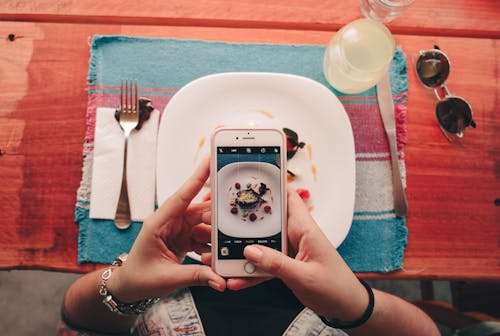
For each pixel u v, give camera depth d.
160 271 0.51
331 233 0.65
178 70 0.72
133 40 0.72
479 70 0.75
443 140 0.73
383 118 0.72
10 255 0.66
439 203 0.71
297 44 0.74
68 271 0.67
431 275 0.69
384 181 0.71
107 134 0.69
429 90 0.74
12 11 0.71
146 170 0.68
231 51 0.73
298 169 0.67
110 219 0.67
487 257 0.70
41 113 0.70
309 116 0.68
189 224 0.59
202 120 0.67
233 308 0.72
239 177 0.52
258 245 0.49
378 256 0.69
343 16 0.74
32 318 1.20
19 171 0.68
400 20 0.75
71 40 0.72
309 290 0.49
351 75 0.64
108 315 0.66
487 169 0.73
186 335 0.70
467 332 0.79
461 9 0.76
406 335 0.61
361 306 0.53
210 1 0.73
